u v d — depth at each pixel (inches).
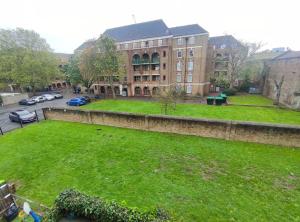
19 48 1397.6
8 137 596.1
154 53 1509.6
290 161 378.3
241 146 449.4
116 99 1398.9
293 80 932.6
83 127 651.5
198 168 364.8
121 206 206.7
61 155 445.7
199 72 1476.4
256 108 947.3
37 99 1328.7
